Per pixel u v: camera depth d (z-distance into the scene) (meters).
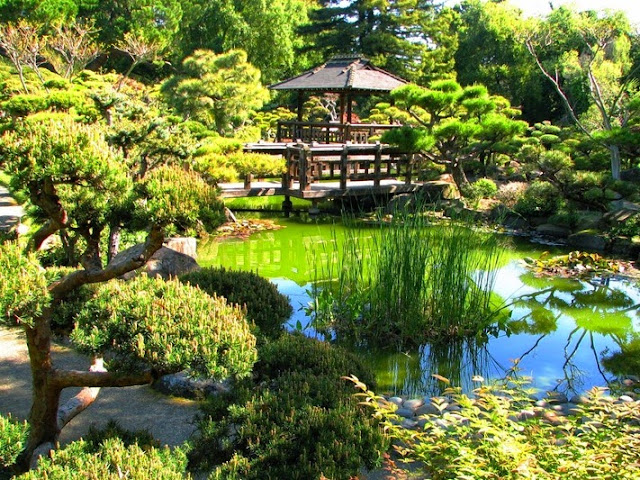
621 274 8.98
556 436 3.56
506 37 30.83
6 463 2.48
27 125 2.62
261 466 3.06
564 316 7.20
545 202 12.38
